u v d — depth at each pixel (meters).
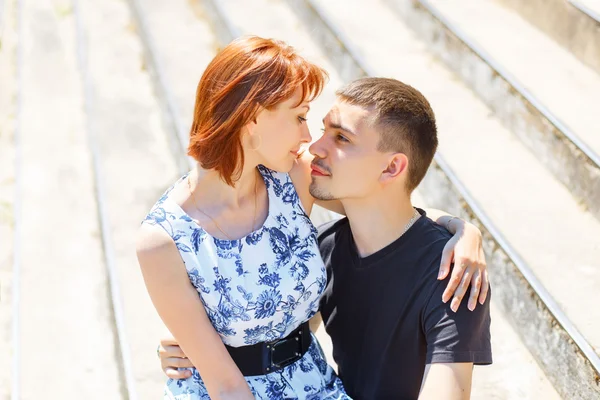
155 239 1.80
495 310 2.65
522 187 2.88
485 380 2.39
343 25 4.16
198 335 1.82
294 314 1.93
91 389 2.81
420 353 1.89
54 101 4.86
